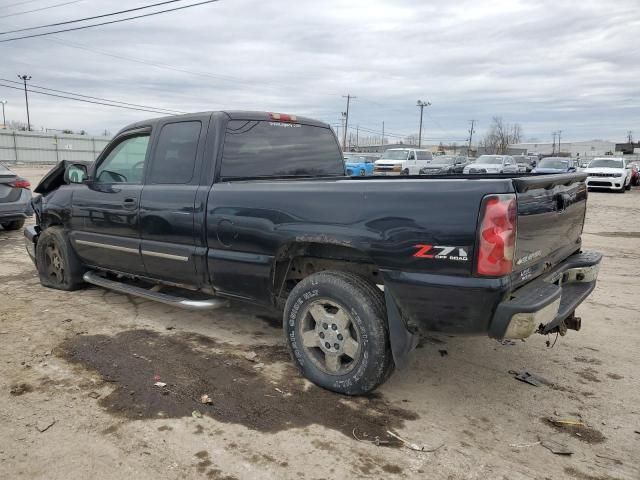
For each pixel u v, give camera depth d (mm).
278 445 2922
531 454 2889
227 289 4125
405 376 3850
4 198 9383
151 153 4668
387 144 99812
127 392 3494
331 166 5191
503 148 92875
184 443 2924
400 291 3146
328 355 3523
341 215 3359
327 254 3629
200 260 4184
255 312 5250
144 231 4605
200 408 3301
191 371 3840
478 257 2863
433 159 33812
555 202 3529
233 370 3873
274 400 3426
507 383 3768
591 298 5988
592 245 9773
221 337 4559
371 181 3342
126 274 5102
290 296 3676
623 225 12742
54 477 2619
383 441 2984
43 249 5988
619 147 111812
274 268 3781
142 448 2873
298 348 3672
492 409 3385
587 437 3068
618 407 3434
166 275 4570
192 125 4387
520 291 3123
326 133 5211
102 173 5258
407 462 2793
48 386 3568
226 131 4258
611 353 4344
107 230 5031
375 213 3217
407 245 3084
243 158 4367
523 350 4379
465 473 2705
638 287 6523
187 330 4715
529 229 3125
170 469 2697
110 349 4234
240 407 3326
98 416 3189
